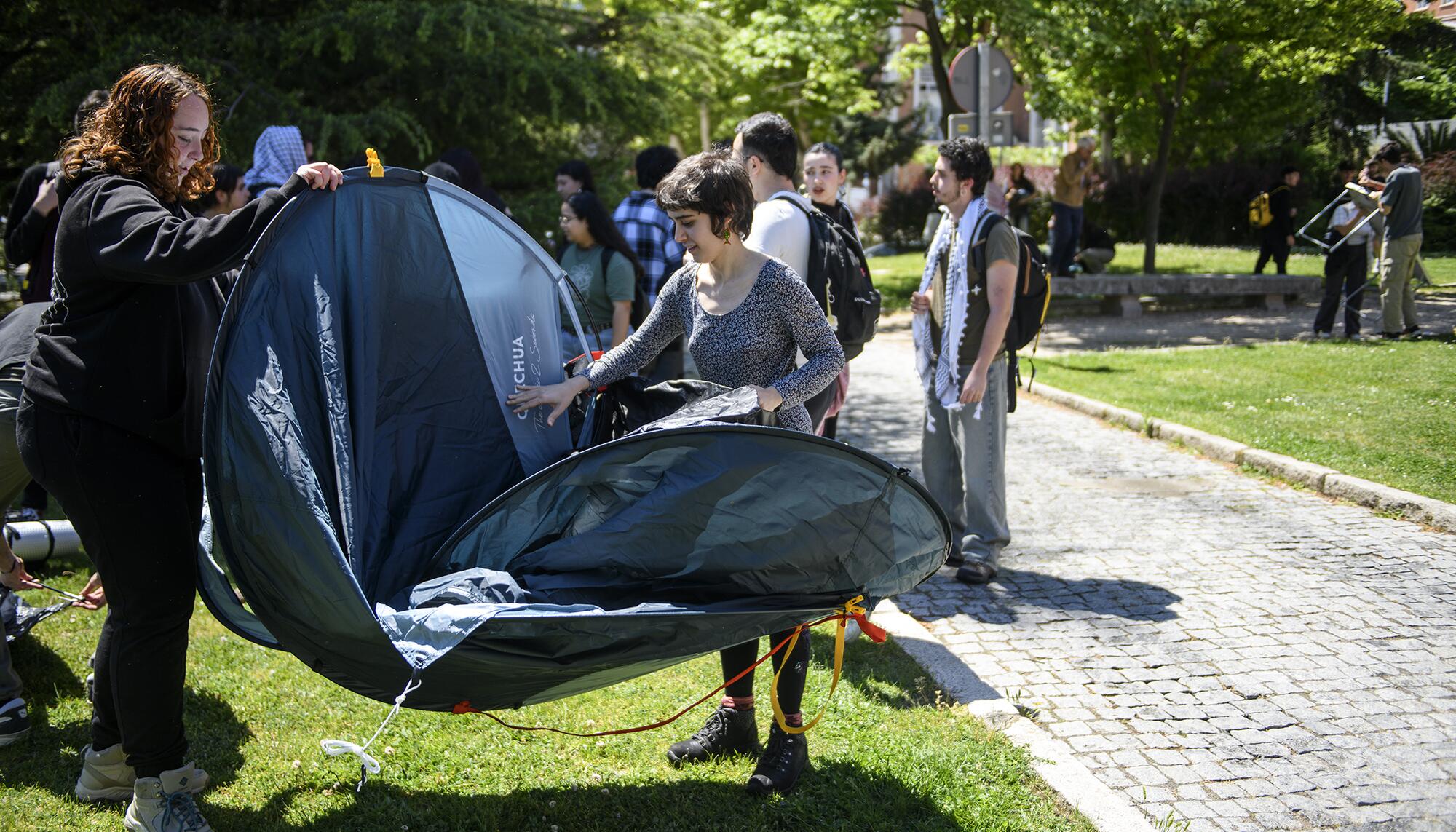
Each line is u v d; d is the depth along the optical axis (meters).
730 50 16.03
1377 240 10.31
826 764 3.29
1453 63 10.35
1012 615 4.66
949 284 4.94
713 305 3.29
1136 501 6.33
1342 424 7.39
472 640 2.46
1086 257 17.03
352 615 2.47
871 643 4.26
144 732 2.82
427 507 3.10
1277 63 14.53
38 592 4.62
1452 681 3.92
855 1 14.85
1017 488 6.66
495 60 12.33
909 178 30.02
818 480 2.87
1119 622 4.55
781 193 4.04
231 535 2.63
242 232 2.57
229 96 11.16
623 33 14.87
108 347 2.67
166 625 2.81
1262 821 3.06
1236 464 7.00
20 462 3.26
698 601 2.92
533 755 3.36
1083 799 3.09
